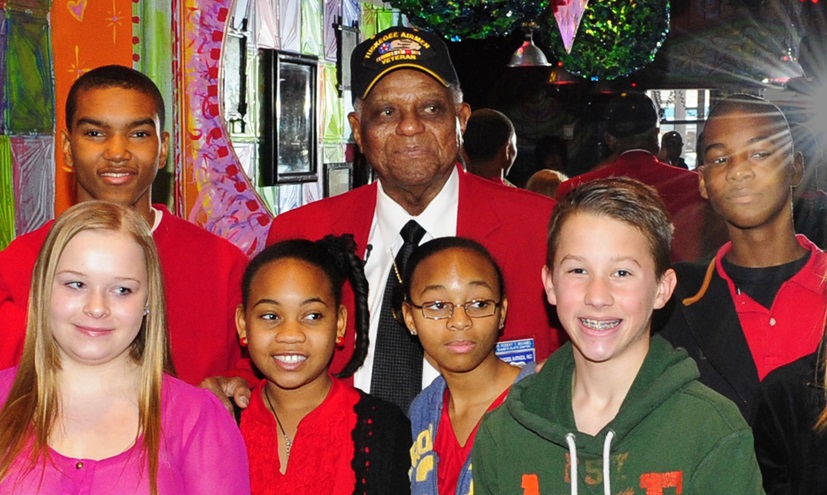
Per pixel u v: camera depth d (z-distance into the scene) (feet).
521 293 8.20
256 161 14.90
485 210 8.31
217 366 8.39
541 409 6.36
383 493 7.14
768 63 24.57
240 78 14.12
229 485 6.31
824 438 6.36
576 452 5.98
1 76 9.96
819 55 15.89
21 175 10.24
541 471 6.15
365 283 7.88
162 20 11.60
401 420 7.41
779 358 7.19
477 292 7.22
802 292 7.24
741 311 7.38
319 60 16.70
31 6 10.36
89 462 5.94
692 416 5.86
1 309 7.76
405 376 8.00
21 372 6.15
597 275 5.98
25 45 10.28
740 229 7.41
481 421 6.61
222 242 8.60
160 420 6.17
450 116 7.98
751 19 24.49
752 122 7.28
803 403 6.49
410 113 7.84
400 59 7.82
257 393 7.50
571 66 9.74
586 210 6.05
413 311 7.41
